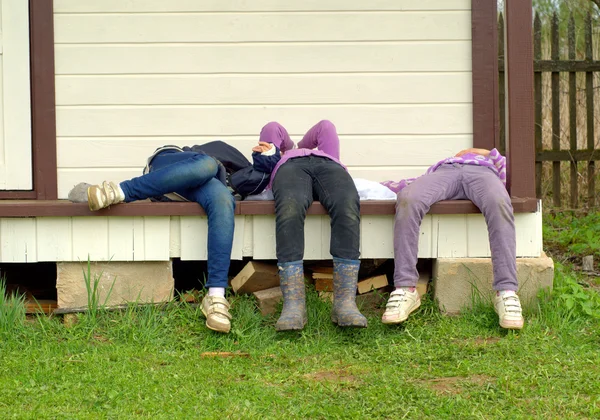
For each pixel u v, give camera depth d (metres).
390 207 4.29
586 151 7.75
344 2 5.18
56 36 5.12
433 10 5.18
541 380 3.26
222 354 3.76
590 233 6.48
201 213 4.23
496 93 5.18
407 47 5.20
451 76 5.20
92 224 4.27
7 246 4.27
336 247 4.03
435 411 2.96
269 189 4.43
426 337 3.96
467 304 4.27
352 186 4.18
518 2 4.36
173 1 5.16
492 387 3.20
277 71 5.20
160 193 4.20
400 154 5.22
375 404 3.04
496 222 4.05
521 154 4.41
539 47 7.76
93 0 5.13
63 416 2.90
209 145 4.68
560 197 7.95
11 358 3.61
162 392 3.18
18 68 5.07
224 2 5.17
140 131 5.18
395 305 4.02
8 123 5.08
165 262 4.33
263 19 5.18
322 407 3.03
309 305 4.25
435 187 4.21
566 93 8.59
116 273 4.31
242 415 2.92
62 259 4.27
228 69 5.19
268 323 4.18
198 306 4.17
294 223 4.03
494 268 4.03
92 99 5.15
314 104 5.21
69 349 3.77
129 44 5.16
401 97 5.21
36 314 4.35
